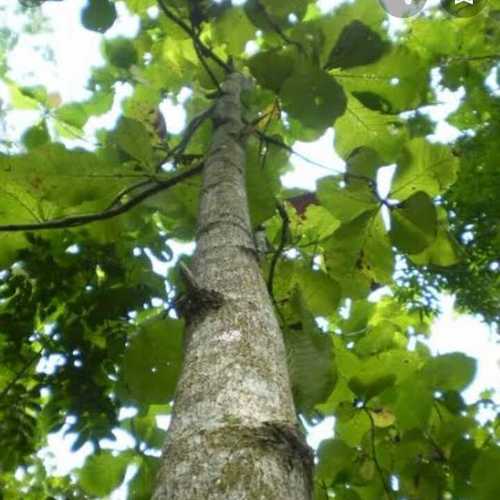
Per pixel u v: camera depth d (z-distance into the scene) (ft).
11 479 13.43
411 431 9.24
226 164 7.30
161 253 10.71
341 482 9.49
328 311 9.30
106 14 9.10
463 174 13.29
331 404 9.70
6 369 10.41
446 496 9.77
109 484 9.84
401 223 8.40
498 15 10.82
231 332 4.61
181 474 3.41
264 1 8.59
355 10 8.49
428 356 10.57
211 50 10.21
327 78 8.18
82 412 9.87
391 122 9.57
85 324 10.17
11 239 9.36
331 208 8.71
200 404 3.94
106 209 7.95
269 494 3.27
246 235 6.09
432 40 12.55
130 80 11.70
